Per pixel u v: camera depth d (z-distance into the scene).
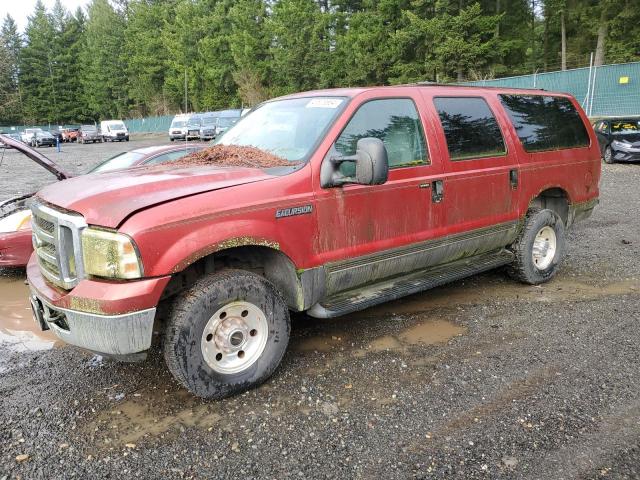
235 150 4.27
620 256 6.75
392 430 3.16
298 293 3.82
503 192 5.16
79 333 3.21
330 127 3.97
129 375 3.96
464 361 4.02
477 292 5.62
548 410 3.32
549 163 5.67
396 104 4.43
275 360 3.72
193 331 3.32
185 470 2.85
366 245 4.12
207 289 3.37
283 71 41.81
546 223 5.66
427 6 33.66
